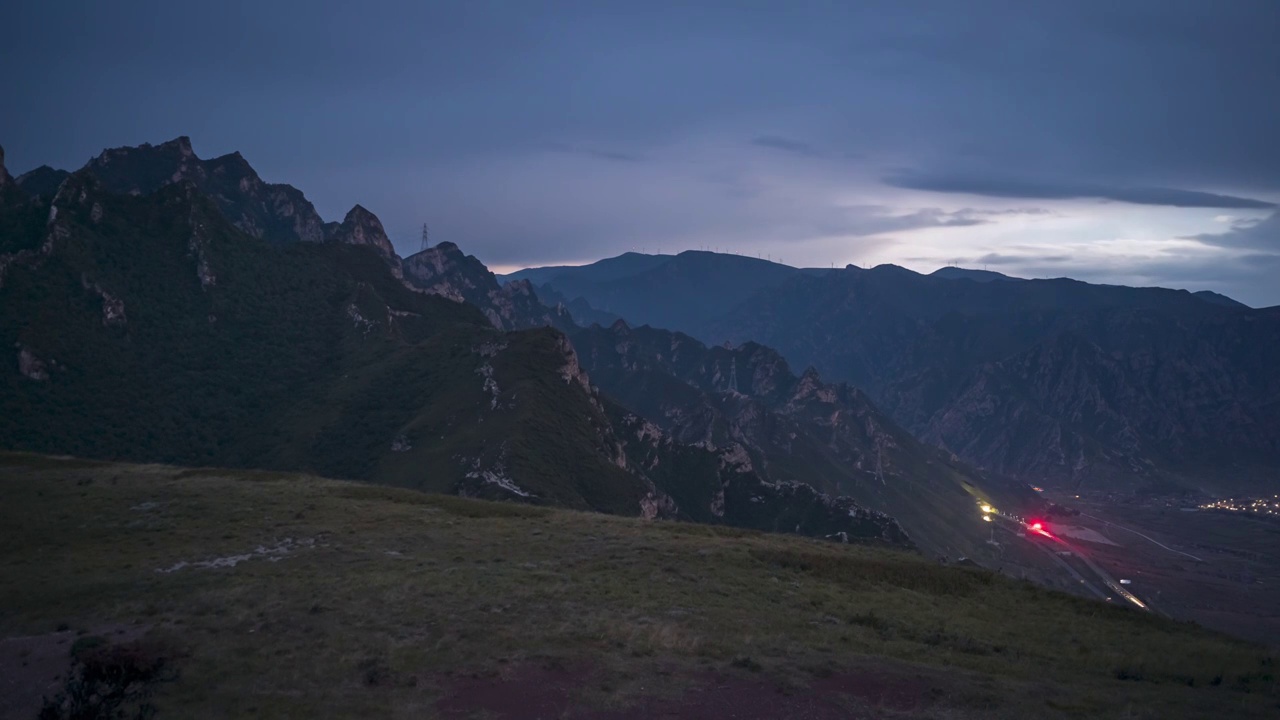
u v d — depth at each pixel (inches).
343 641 997.8
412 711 808.9
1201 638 1427.2
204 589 1263.5
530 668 931.3
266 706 806.5
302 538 1672.0
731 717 822.5
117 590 1272.1
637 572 1437.0
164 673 868.6
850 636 1145.4
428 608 1143.6
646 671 933.8
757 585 1409.9
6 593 1293.1
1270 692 1044.5
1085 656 1169.4
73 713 771.4
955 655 1106.1
